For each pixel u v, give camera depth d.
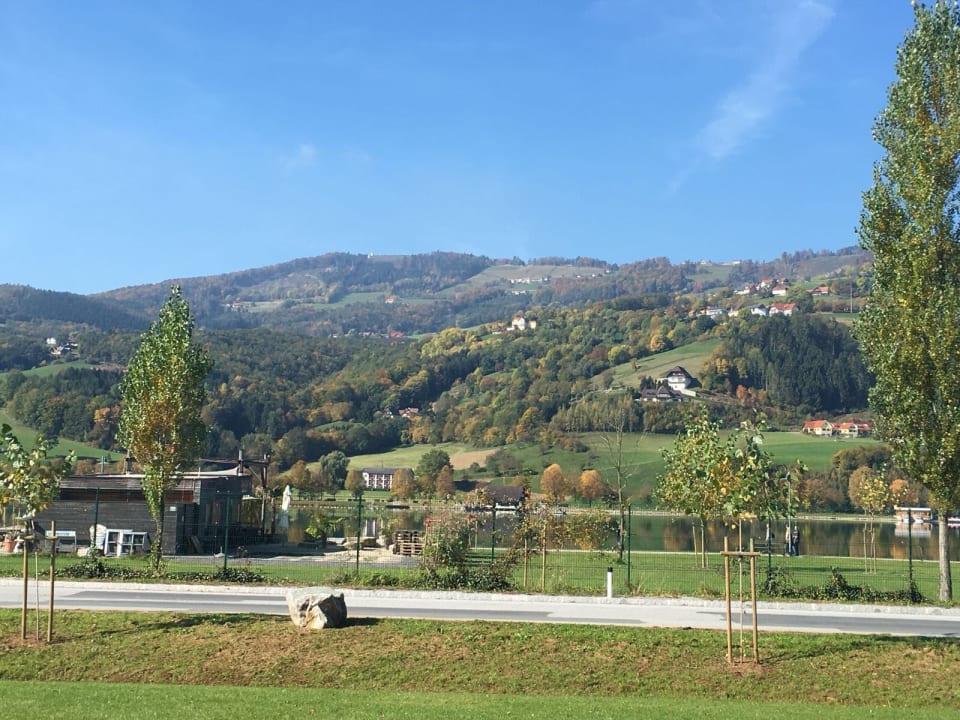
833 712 16.84
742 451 20.61
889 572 40.34
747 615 26.81
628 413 131.38
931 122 30.44
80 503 49.25
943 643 21.22
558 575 36.56
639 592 30.77
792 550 49.25
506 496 110.62
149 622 22.78
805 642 21.19
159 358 36.53
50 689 17.88
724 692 18.66
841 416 154.00
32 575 33.31
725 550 20.33
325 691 18.19
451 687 18.98
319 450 161.88
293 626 22.22
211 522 52.59
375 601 28.61
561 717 15.92
